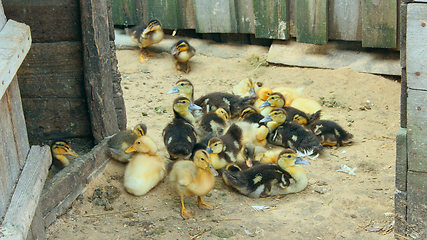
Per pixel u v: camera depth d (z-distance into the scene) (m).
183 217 2.65
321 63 3.56
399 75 3.42
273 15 3.62
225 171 2.85
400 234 2.31
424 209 2.18
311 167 2.96
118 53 3.80
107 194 2.78
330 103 3.33
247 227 2.54
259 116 3.15
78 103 2.89
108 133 2.90
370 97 3.35
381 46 3.43
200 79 3.59
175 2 3.82
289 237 2.42
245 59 3.71
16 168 1.81
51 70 2.87
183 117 3.08
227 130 3.02
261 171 2.83
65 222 2.49
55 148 2.81
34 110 2.90
